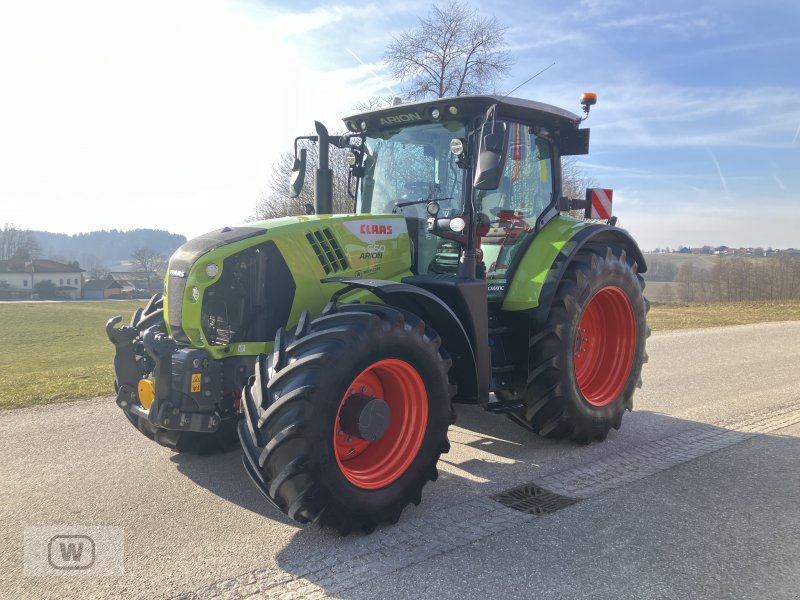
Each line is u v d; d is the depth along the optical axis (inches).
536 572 108.1
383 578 106.2
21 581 105.3
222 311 144.0
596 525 127.4
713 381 275.0
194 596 100.4
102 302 2410.2
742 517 131.2
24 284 3897.6
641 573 107.7
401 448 132.0
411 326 130.3
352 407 123.6
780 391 253.8
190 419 136.5
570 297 172.7
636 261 215.2
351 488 119.6
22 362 820.0
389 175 179.3
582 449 179.3
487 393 157.4
